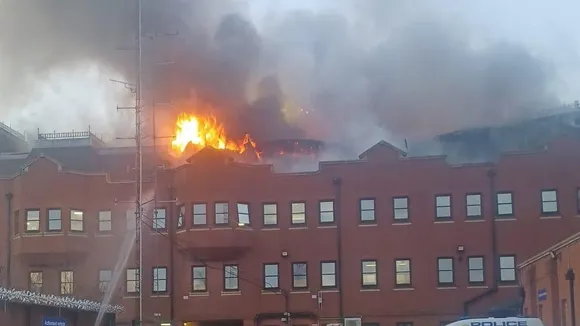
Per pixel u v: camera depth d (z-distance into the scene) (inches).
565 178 1732.3
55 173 1855.3
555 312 1143.0
